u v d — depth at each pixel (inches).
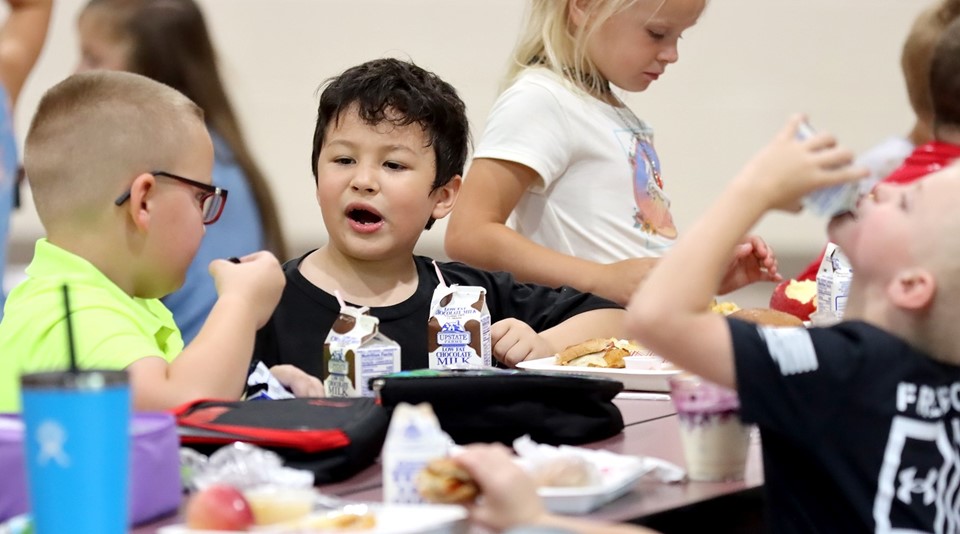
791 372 93.7
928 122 183.6
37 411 67.3
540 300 165.8
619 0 187.5
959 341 96.6
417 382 109.8
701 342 94.0
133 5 184.4
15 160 158.2
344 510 86.0
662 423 124.0
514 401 110.8
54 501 67.2
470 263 185.3
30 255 375.9
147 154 124.1
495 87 380.5
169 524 88.6
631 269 177.6
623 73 192.7
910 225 96.2
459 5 378.6
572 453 100.0
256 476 92.0
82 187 123.1
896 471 93.9
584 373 135.8
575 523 82.7
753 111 370.9
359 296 154.6
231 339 117.0
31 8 173.0
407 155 151.8
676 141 376.2
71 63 378.3
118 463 68.4
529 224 196.1
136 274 126.2
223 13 387.2
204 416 104.7
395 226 152.1
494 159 187.2
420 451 90.7
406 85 153.6
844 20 363.3
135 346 114.9
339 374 126.9
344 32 385.4
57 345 114.0
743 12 367.2
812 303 173.0
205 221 131.3
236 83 363.9
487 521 84.2
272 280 124.3
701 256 95.1
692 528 95.9
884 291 98.5
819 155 96.3
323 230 390.3
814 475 96.4
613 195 194.2
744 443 103.9
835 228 101.1
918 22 185.3
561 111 189.8
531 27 198.5
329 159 152.9
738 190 96.5
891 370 94.9
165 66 182.7
